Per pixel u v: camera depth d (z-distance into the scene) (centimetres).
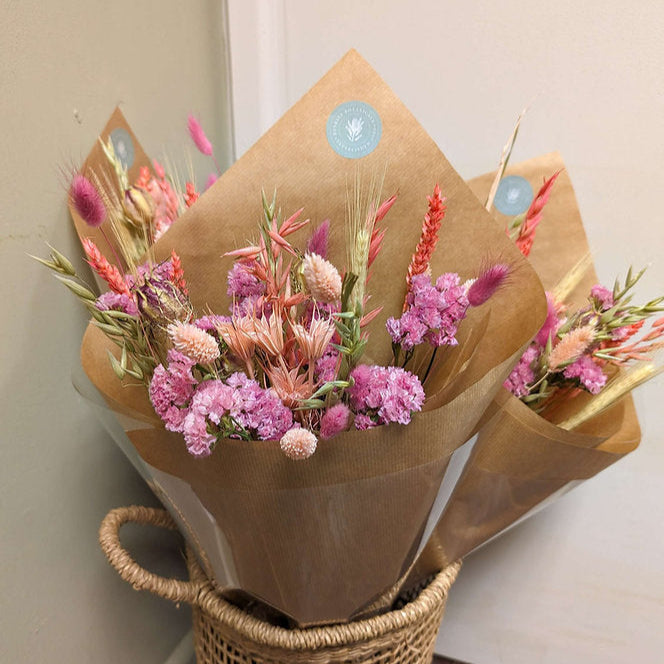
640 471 94
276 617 74
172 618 95
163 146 85
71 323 73
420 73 90
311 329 52
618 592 99
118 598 83
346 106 69
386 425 55
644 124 84
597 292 73
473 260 68
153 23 81
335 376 56
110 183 73
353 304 58
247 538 61
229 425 53
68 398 73
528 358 72
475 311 67
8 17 62
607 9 82
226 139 100
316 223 70
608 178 87
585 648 103
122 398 65
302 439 50
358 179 69
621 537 97
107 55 74
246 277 61
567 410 76
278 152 69
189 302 66
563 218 83
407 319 59
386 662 71
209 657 76
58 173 69
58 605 74
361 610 69
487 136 90
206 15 91
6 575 68
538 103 87
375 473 57
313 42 93
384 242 70
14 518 68
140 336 60
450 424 57
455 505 74
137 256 73
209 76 93
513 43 86
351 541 61
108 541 70
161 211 75
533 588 103
